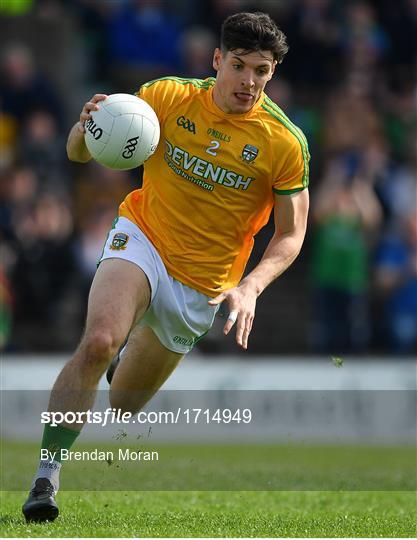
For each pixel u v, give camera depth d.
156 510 24.95
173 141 24.28
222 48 23.55
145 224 24.58
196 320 25.16
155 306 24.56
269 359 55.09
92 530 21.02
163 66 69.81
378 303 59.03
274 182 24.33
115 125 23.11
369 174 62.88
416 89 71.06
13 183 58.12
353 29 70.06
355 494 28.61
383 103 69.00
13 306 56.84
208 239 24.61
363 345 58.19
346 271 56.66
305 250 66.50
